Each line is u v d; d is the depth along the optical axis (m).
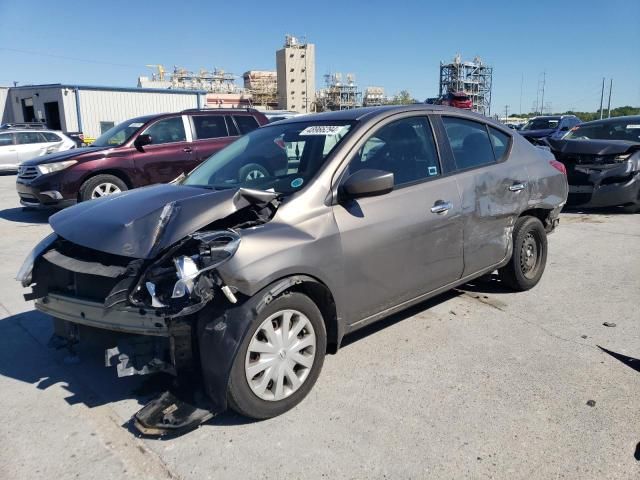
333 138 3.68
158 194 3.49
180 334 2.85
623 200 8.72
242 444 2.87
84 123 36.66
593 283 5.41
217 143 10.30
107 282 3.09
